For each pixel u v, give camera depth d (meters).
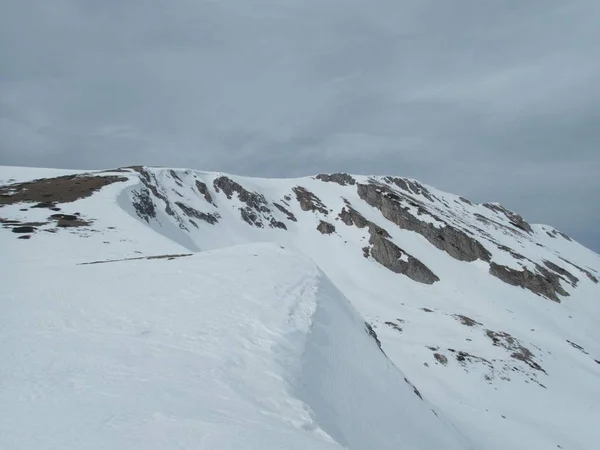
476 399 37.81
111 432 6.64
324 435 8.88
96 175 73.38
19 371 9.56
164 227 66.25
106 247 33.78
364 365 17.70
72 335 12.52
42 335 12.41
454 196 166.38
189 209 85.94
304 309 17.52
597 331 77.25
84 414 7.33
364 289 77.25
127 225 42.88
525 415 36.84
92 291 18.05
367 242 94.38
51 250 31.34
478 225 132.50
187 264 24.16
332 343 16.64
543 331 64.31
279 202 115.69
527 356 50.91
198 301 16.59
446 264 91.31
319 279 24.12
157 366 10.39
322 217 108.31
